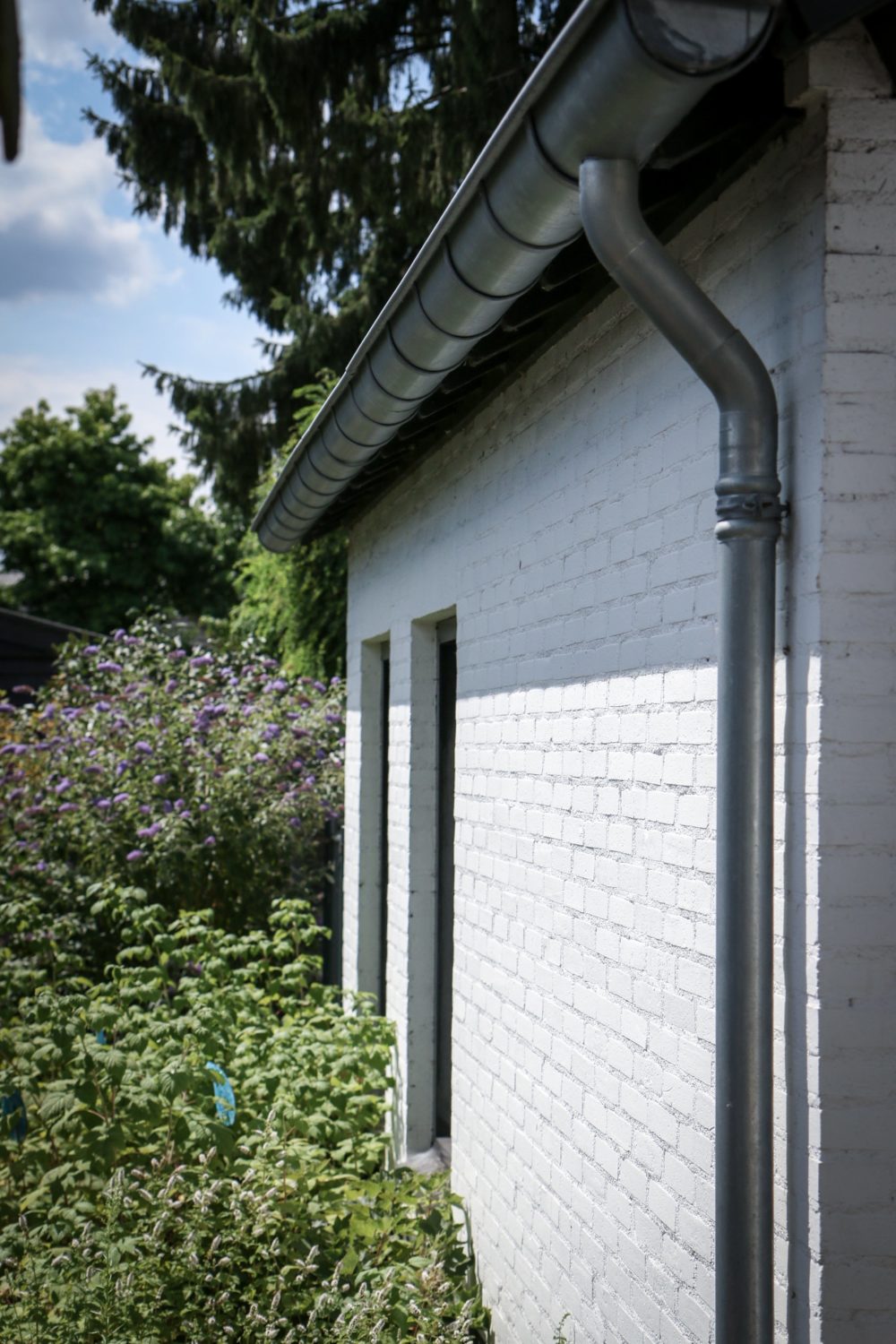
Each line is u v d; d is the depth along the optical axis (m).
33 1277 3.28
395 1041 5.47
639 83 1.73
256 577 12.06
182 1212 3.70
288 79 10.98
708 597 2.41
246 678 9.73
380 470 5.34
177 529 31.86
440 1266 3.73
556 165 2.03
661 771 2.62
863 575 2.01
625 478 2.86
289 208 12.38
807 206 2.07
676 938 2.54
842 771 1.99
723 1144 2.03
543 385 3.49
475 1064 4.22
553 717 3.36
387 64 11.77
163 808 8.49
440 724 5.38
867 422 2.01
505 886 3.85
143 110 13.31
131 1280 3.23
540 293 2.93
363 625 6.68
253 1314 3.26
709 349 2.05
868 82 2.00
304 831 8.75
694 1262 2.42
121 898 6.33
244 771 8.72
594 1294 3.00
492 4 9.92
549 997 3.39
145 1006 6.59
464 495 4.40
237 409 15.62
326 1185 4.45
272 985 6.29
